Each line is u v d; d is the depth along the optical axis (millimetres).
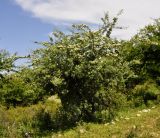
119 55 20594
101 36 19656
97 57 19219
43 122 18188
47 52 19109
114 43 20031
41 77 19047
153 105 21312
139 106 21562
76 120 18109
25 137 16422
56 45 19234
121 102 21219
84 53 19078
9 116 19656
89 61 18750
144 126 15188
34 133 16812
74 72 18531
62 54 18859
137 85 24781
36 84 19250
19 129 17250
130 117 17609
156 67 25078
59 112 19672
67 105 19047
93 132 15367
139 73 25312
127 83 24750
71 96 19172
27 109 21953
